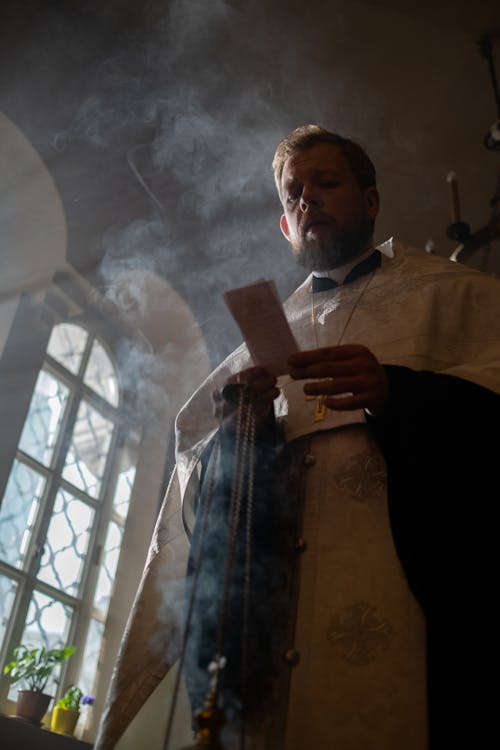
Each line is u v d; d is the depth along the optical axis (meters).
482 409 1.80
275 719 1.71
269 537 1.89
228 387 1.88
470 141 6.71
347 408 1.78
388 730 1.60
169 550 2.25
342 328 2.25
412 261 2.36
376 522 1.81
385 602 1.72
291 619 1.79
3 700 5.45
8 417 5.89
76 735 5.84
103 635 6.40
